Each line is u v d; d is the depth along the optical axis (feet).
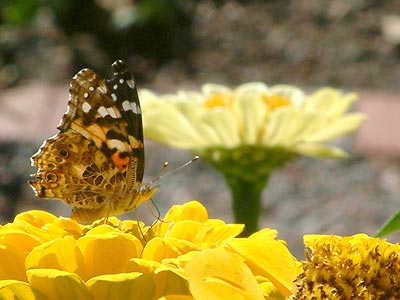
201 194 3.63
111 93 1.72
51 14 4.86
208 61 4.69
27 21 4.84
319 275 1.51
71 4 4.80
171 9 4.90
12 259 1.51
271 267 1.53
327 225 3.45
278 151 2.28
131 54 4.73
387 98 4.29
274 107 2.38
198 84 4.51
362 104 4.22
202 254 1.48
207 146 2.28
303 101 2.43
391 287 1.50
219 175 3.74
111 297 1.45
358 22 4.90
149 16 4.81
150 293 1.45
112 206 1.74
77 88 1.69
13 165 3.77
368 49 4.72
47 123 4.10
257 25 4.91
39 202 3.56
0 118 4.13
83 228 1.61
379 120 4.05
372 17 4.93
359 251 1.51
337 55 4.69
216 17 4.96
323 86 4.50
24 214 1.61
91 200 1.74
